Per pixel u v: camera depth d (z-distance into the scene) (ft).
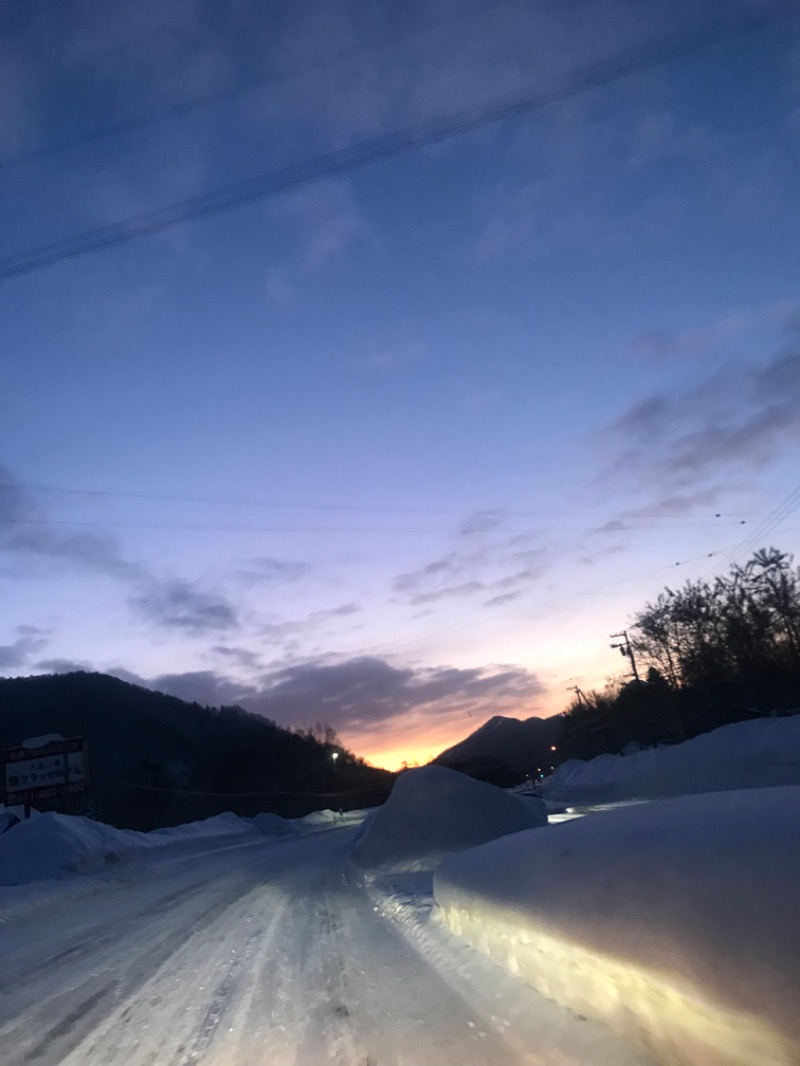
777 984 11.33
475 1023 18.94
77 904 56.54
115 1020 23.09
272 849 114.01
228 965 29.66
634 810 19.74
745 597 127.85
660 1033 14.14
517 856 23.72
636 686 165.48
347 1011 21.62
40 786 106.52
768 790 15.92
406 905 37.63
